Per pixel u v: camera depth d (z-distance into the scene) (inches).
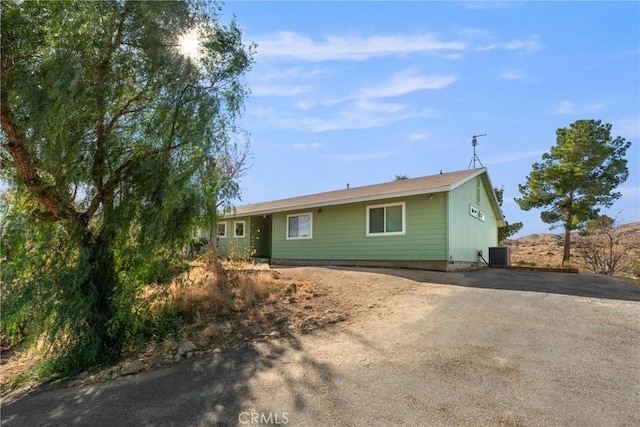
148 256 229.5
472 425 116.9
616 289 307.1
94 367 206.7
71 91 197.5
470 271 455.8
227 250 776.9
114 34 218.7
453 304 260.8
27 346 218.2
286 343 208.5
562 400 129.1
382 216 508.4
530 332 197.2
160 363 197.5
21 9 193.5
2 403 173.6
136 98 239.8
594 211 669.9
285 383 156.6
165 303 245.8
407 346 188.5
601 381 141.7
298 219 612.4
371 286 327.3
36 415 152.9
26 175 217.0
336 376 159.3
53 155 207.8
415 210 478.3
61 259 222.4
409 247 478.6
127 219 234.5
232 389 155.6
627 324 203.8
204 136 236.7
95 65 216.2
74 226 229.9
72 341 217.0
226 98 250.2
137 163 239.3
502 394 134.9
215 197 256.8
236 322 248.2
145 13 218.2
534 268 484.1
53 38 197.0
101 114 227.1
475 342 187.2
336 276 373.4
